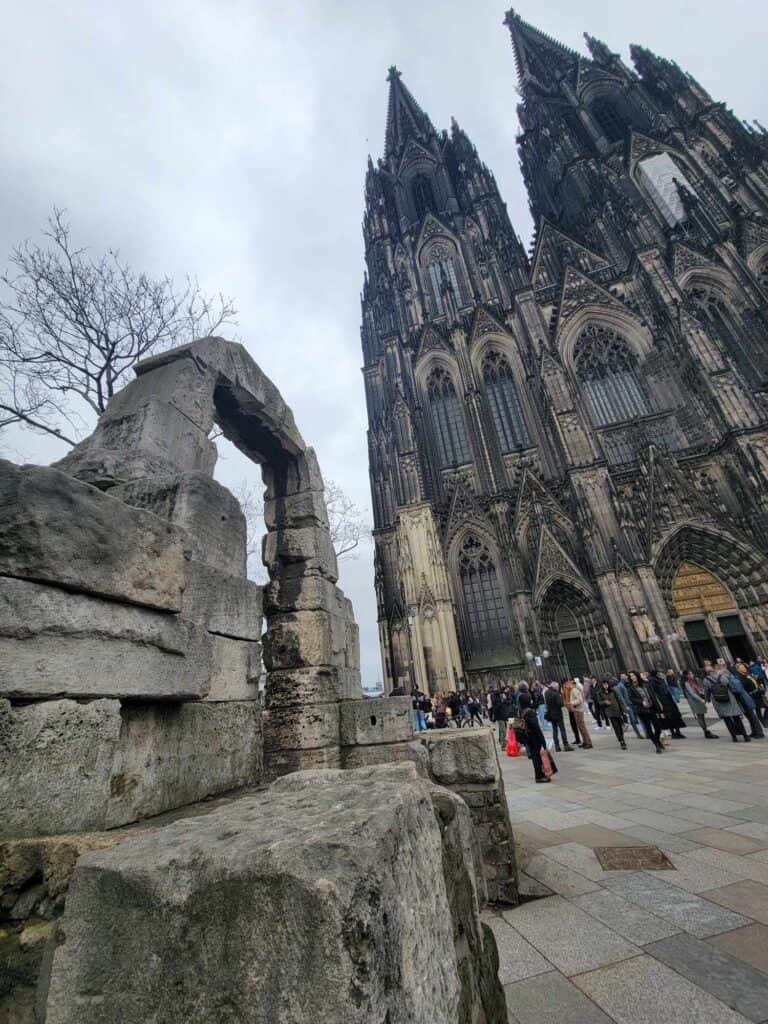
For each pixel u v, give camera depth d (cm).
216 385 679
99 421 545
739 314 4075
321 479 898
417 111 7838
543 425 4206
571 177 5900
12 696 258
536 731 1118
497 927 460
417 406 4594
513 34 8119
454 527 3950
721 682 1423
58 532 289
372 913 140
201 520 459
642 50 6369
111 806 308
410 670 3516
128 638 330
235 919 141
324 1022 121
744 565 3180
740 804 771
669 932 414
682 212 4744
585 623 3425
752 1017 305
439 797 298
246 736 480
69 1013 152
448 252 5775
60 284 1441
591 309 4472
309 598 777
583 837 684
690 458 3566
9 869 230
